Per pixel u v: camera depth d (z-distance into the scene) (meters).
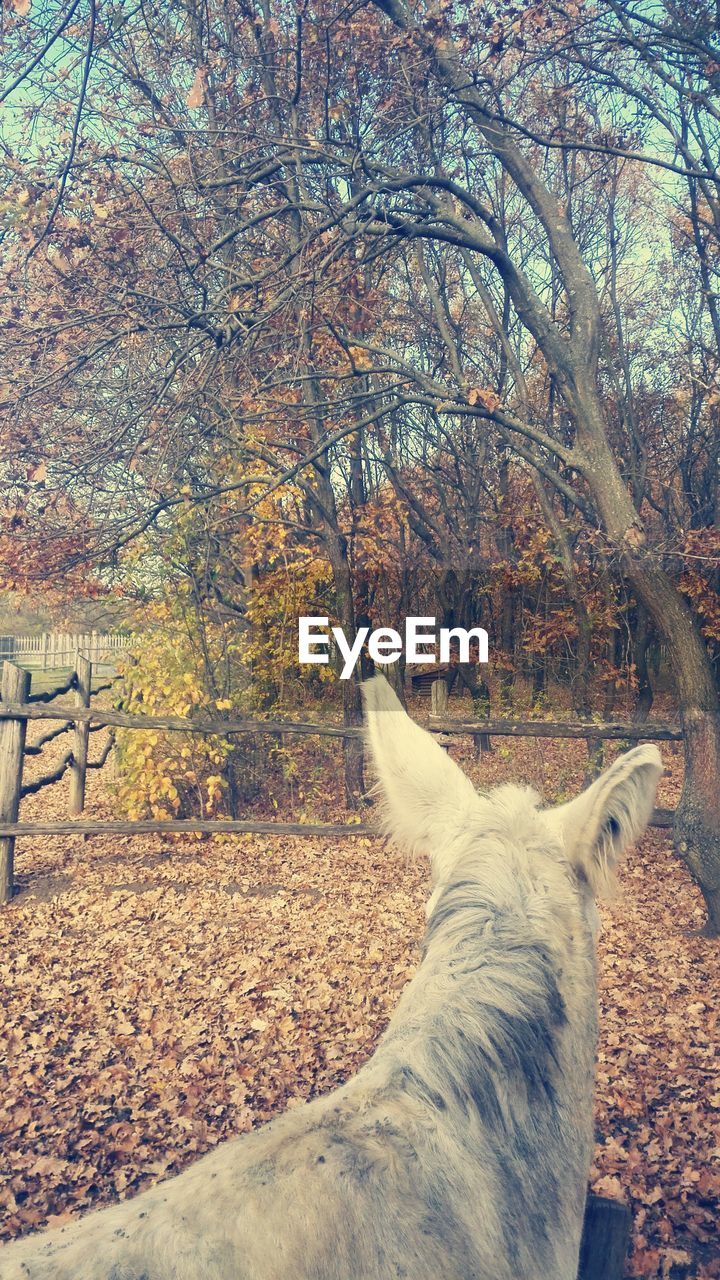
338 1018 5.74
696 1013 5.77
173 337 7.74
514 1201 1.18
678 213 14.73
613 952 6.80
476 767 13.21
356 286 8.70
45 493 8.10
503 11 6.86
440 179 7.70
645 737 7.41
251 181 7.61
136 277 7.36
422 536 16.77
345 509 15.34
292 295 7.25
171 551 10.39
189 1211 1.02
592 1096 1.40
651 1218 3.86
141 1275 0.95
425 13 7.79
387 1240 1.05
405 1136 1.14
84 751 11.33
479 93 8.07
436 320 13.05
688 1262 3.56
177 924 7.44
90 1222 1.05
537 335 8.23
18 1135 4.53
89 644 29.05
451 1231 1.09
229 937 7.14
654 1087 4.89
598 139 8.65
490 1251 1.12
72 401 7.90
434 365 15.16
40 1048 5.40
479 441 16.80
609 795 1.52
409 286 15.27
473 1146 1.18
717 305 14.70
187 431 7.89
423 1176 1.11
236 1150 1.12
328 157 7.37
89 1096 4.87
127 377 7.99
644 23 7.33
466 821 1.59
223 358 7.19
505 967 1.33
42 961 6.67
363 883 8.47
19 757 8.22
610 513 7.79
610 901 1.55
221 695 10.85
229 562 11.75
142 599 10.79
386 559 13.90
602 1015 5.74
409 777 1.66
